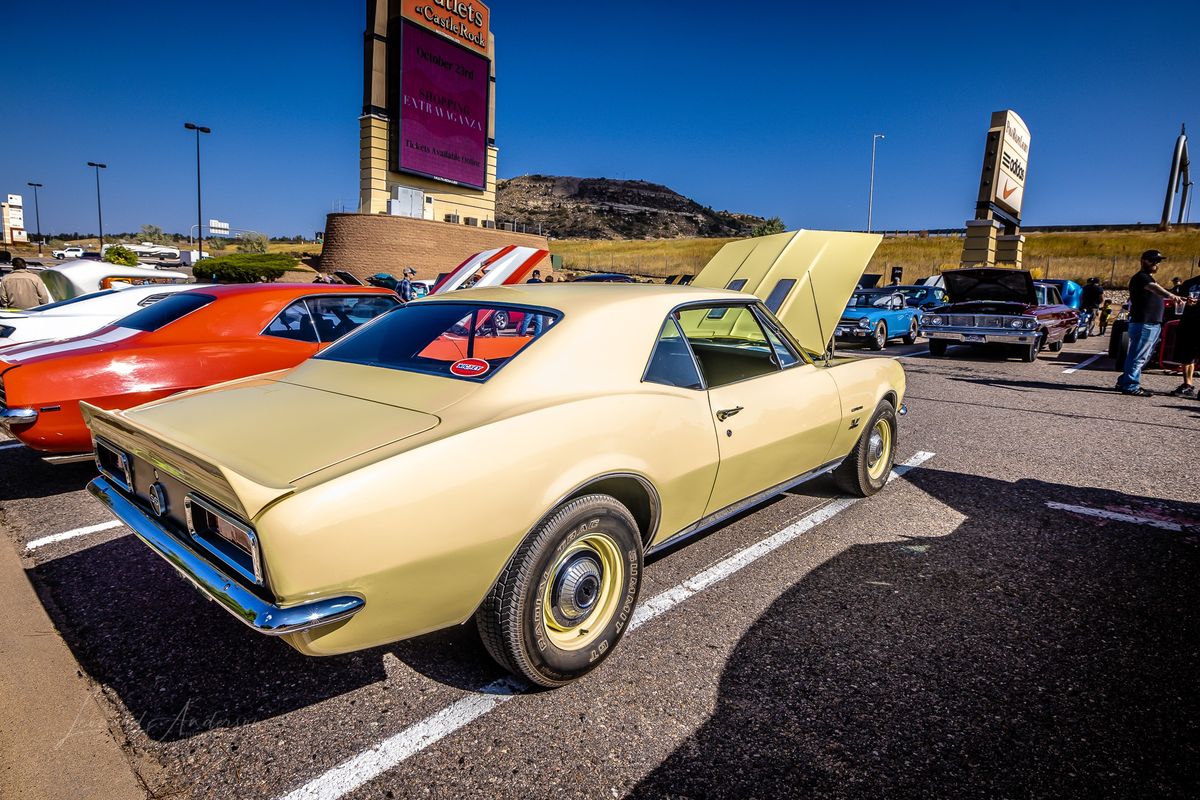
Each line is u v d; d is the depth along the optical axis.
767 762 2.15
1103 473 5.28
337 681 2.57
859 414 4.16
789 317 4.96
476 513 2.12
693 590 3.29
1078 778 2.07
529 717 2.36
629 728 2.30
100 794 2.00
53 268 11.98
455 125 31.97
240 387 2.89
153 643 2.80
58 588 3.25
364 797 2.00
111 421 2.44
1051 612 3.09
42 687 2.50
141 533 2.37
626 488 2.72
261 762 2.14
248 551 1.99
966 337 13.00
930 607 3.14
